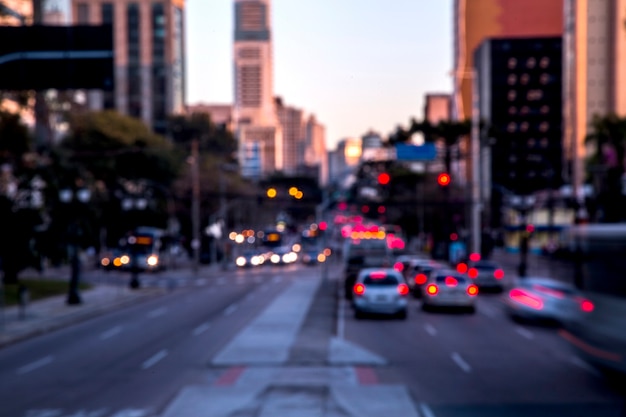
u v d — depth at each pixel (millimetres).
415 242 105875
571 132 93125
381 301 33406
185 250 85875
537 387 17828
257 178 93688
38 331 31953
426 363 21547
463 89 113812
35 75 19547
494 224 107812
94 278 64688
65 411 15602
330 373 19781
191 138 113938
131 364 21938
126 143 75562
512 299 32219
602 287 18391
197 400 16344
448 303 36312
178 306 42812
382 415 14875
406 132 63344
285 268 63062
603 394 17031
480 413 15047
